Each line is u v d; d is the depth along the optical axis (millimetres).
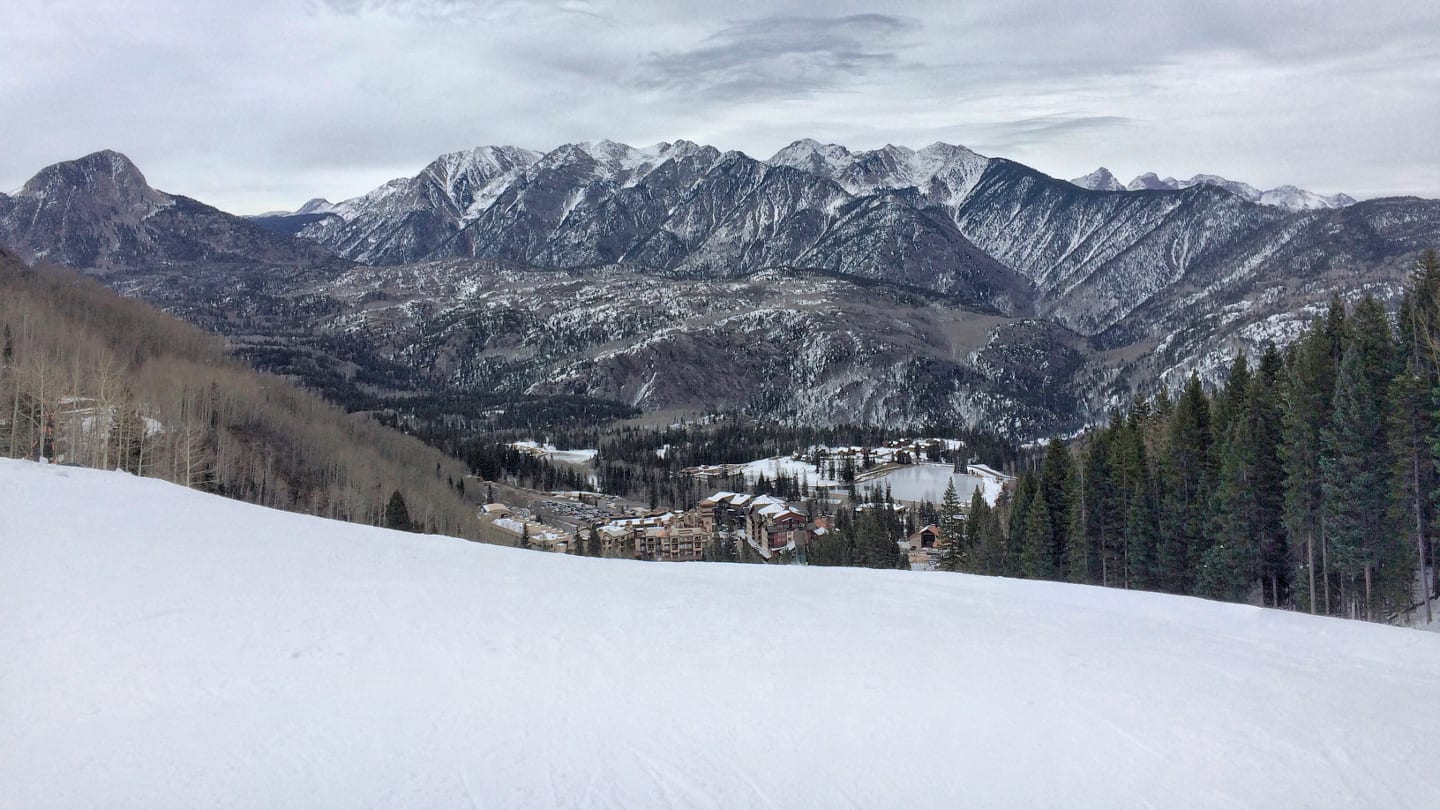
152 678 12211
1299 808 9820
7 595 15344
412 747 10477
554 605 17578
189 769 9641
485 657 13961
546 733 11086
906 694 12953
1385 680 14273
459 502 112688
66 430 60438
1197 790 10180
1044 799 9844
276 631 14609
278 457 93812
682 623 16641
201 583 17172
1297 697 13320
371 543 23484
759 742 11070
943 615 18078
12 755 9781
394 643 14375
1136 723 12109
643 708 12062
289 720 11078
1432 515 36094
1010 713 12328
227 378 106562
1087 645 16000
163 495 27234
